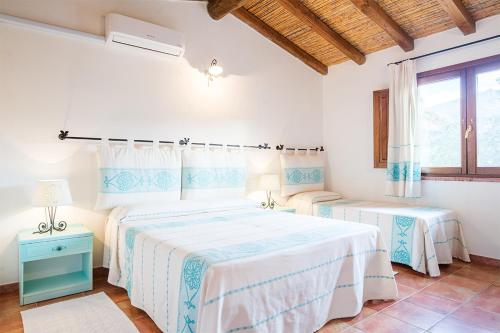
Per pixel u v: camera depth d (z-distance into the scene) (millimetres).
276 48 4406
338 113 4785
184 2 3523
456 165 3547
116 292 2592
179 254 1794
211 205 3217
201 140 3656
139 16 3207
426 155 3795
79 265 2896
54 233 2525
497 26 3193
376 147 4246
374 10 3301
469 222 3402
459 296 2490
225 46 3877
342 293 2119
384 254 2398
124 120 3125
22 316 2152
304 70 4742
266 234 2205
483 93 3328
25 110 2627
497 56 3182
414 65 3725
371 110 4344
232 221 2678
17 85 2594
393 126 3904
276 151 4395
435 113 3713
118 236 2605
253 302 1621
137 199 3004
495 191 3219
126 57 3146
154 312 1961
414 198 3889
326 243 2031
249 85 4109
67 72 2820
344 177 4715
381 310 2256
